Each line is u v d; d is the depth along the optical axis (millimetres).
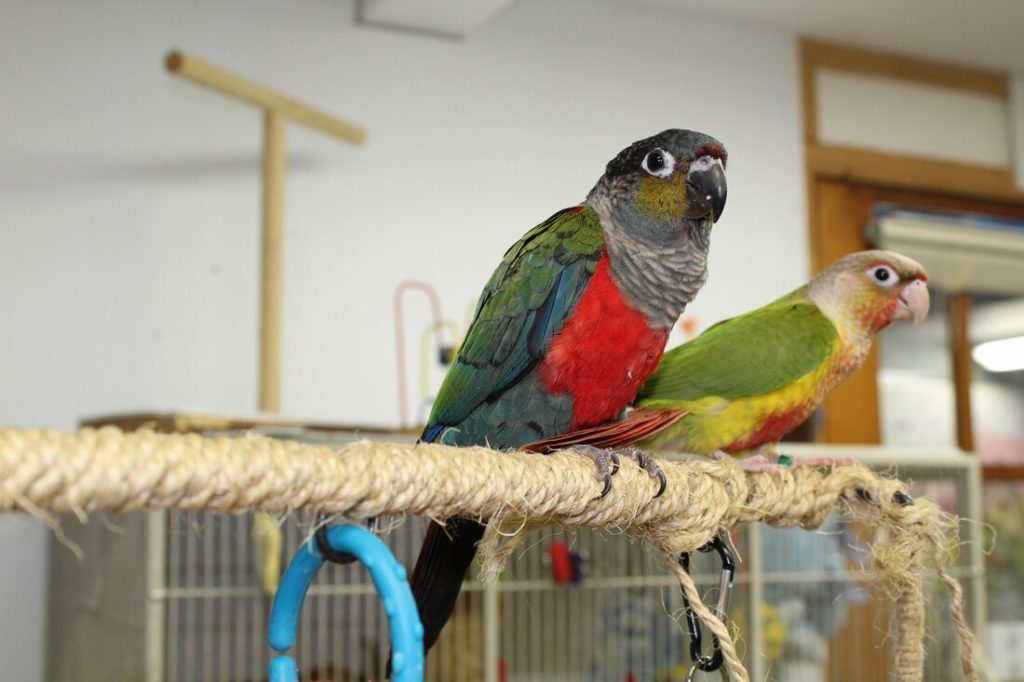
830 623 2648
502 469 838
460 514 838
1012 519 3633
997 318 3662
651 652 2496
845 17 3381
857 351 1613
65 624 2289
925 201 3633
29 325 2486
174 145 2674
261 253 2436
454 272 2951
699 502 1056
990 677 2078
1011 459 3633
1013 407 3662
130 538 1952
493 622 2230
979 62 3719
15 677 2365
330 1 2906
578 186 3141
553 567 2355
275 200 2367
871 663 2662
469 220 2992
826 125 3510
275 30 2828
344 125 2525
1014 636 3564
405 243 2906
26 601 2393
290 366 2729
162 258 2629
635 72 3262
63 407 2490
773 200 3373
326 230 2820
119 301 2572
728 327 1589
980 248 3600
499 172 3053
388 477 738
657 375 1525
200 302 2654
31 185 2525
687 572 1034
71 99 2586
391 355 2840
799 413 1557
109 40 2641
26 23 2562
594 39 3229
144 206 2625
